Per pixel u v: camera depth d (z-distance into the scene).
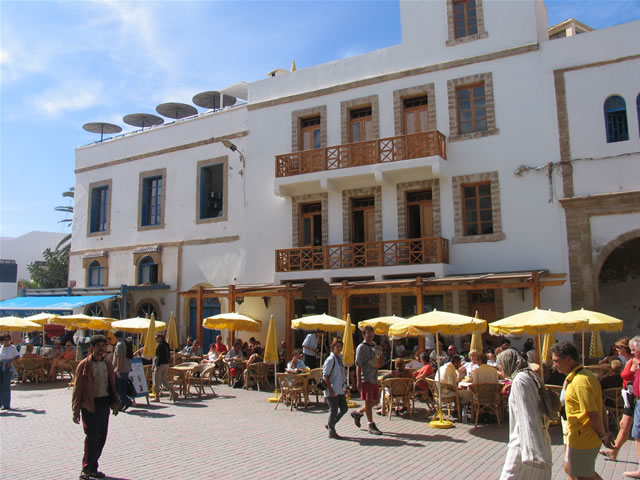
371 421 9.95
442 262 17.34
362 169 18.80
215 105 29.14
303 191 20.91
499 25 18.34
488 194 18.16
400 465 7.77
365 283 16.84
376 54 20.34
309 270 19.38
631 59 16.33
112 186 26.73
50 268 42.34
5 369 12.48
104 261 26.22
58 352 18.91
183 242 23.78
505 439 9.49
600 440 5.08
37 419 11.32
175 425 10.81
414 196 19.48
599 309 15.91
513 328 10.66
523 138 17.52
